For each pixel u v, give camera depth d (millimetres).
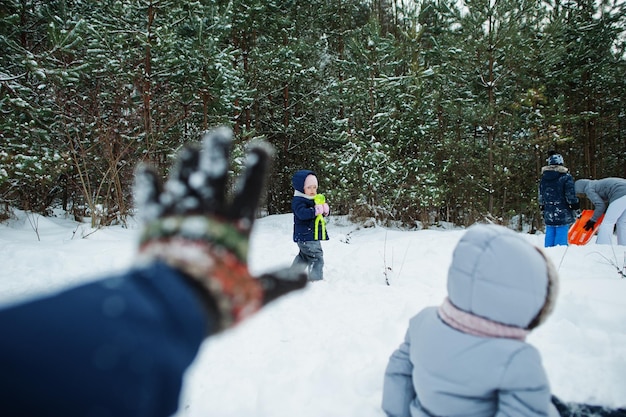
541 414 1392
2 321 423
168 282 510
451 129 13203
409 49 12406
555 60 12109
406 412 1825
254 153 628
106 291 475
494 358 1425
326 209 5137
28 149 8375
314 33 15609
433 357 1561
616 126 16172
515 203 14008
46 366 399
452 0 11766
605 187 6723
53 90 8523
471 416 1506
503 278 1432
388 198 11844
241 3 12492
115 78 9641
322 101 15195
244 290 568
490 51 11516
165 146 10453
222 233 564
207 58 10000
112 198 9531
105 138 8758
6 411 390
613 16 13305
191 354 497
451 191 12766
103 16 10469
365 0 17438
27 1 9609
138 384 415
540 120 12211
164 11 10414
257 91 14078
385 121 12141
